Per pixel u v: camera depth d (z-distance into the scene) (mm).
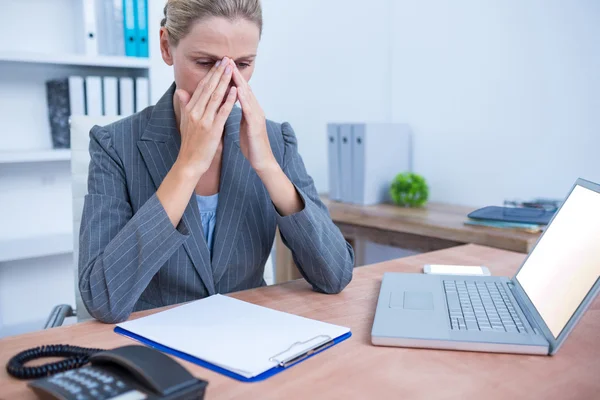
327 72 3029
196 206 1184
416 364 797
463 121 2520
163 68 2533
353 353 836
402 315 952
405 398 695
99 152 1210
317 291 1174
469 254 1470
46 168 2535
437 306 994
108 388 625
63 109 2391
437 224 2049
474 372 771
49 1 2416
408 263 1380
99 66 2545
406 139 2701
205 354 805
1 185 2441
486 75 2408
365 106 2920
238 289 1277
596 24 2035
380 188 2611
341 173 2635
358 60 2912
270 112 3000
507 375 762
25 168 2484
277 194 1139
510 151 2357
